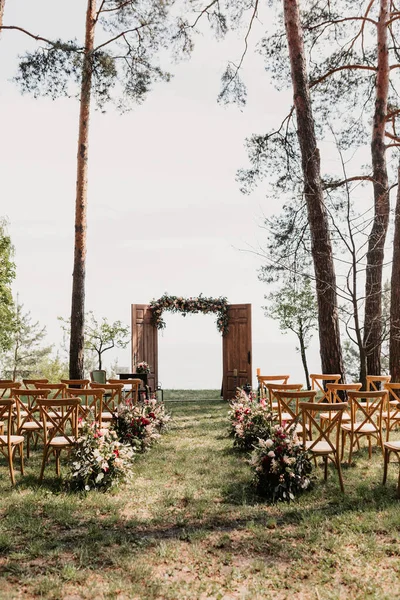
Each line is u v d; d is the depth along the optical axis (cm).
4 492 530
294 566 364
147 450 732
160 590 334
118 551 389
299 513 462
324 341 988
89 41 1213
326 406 521
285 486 505
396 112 1288
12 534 419
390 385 670
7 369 3212
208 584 342
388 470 586
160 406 891
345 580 342
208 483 565
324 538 404
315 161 1022
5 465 649
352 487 532
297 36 1055
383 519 434
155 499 517
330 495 510
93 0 1218
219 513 472
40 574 353
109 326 1723
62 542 407
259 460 521
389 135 1362
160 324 1484
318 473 586
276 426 543
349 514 446
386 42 1218
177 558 378
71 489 539
